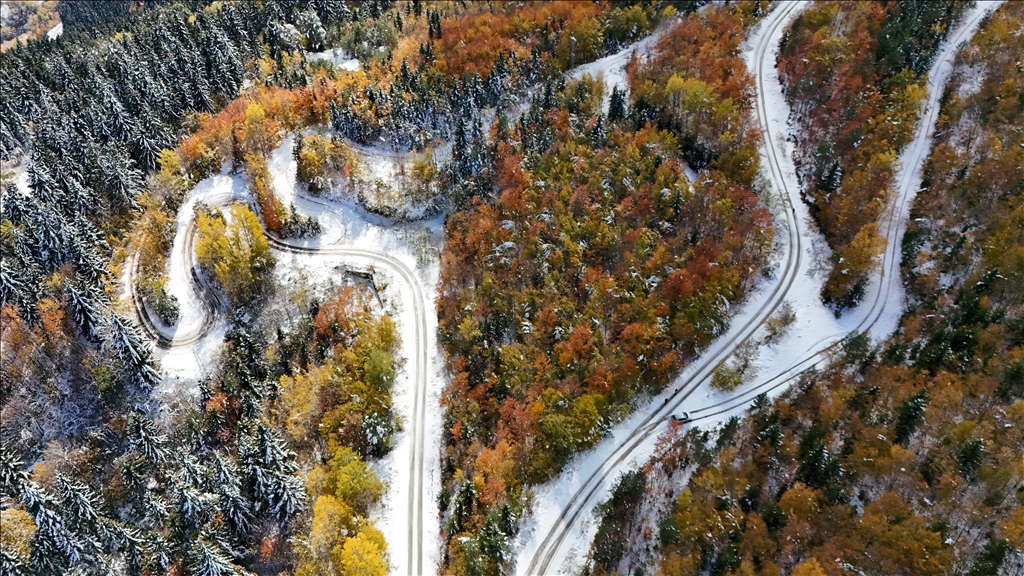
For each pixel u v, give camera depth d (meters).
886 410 87.50
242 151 136.00
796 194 125.94
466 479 85.06
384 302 111.56
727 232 110.94
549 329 98.38
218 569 73.31
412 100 136.25
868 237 105.69
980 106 125.19
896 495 77.12
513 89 145.00
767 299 109.69
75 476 92.69
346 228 126.25
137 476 88.31
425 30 162.12
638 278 103.75
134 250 120.44
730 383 97.62
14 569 80.69
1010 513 76.00
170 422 96.88
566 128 128.88
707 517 77.56
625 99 142.12
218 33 153.88
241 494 81.62
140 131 133.00
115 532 81.44
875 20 147.50
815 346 102.88
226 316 111.75
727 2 169.50
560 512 83.88
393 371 96.94
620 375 94.19
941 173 117.31
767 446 85.56
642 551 78.69
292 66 155.50
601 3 166.62
